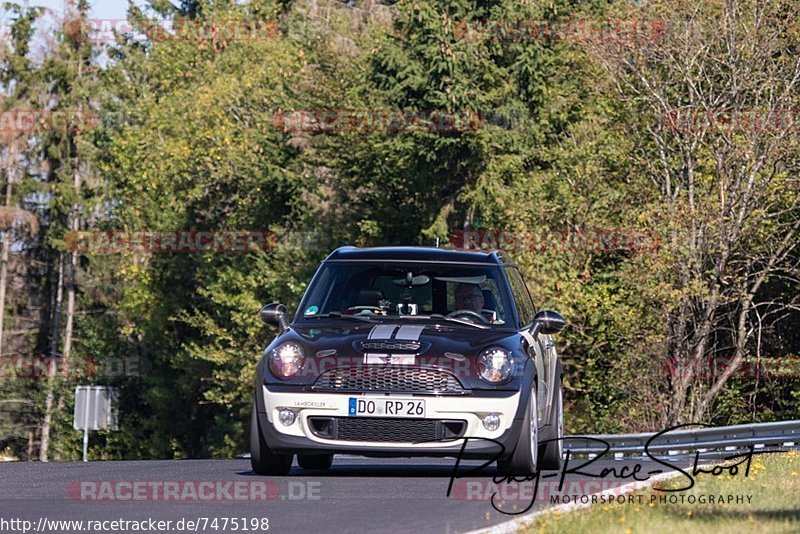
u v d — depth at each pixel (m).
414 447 29.91
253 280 131.75
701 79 100.62
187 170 141.12
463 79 114.75
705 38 100.69
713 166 98.12
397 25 118.25
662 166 103.25
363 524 22.41
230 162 137.62
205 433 161.38
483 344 30.91
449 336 31.22
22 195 198.62
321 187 137.50
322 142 130.62
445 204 124.56
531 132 118.44
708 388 100.75
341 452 30.38
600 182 102.38
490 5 117.31
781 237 102.06
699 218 93.19
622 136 106.06
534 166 121.69
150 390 159.00
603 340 97.62
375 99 118.75
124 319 174.12
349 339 30.86
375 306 33.03
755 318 107.81
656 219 94.00
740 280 96.44
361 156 127.12
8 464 39.97
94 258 183.62
